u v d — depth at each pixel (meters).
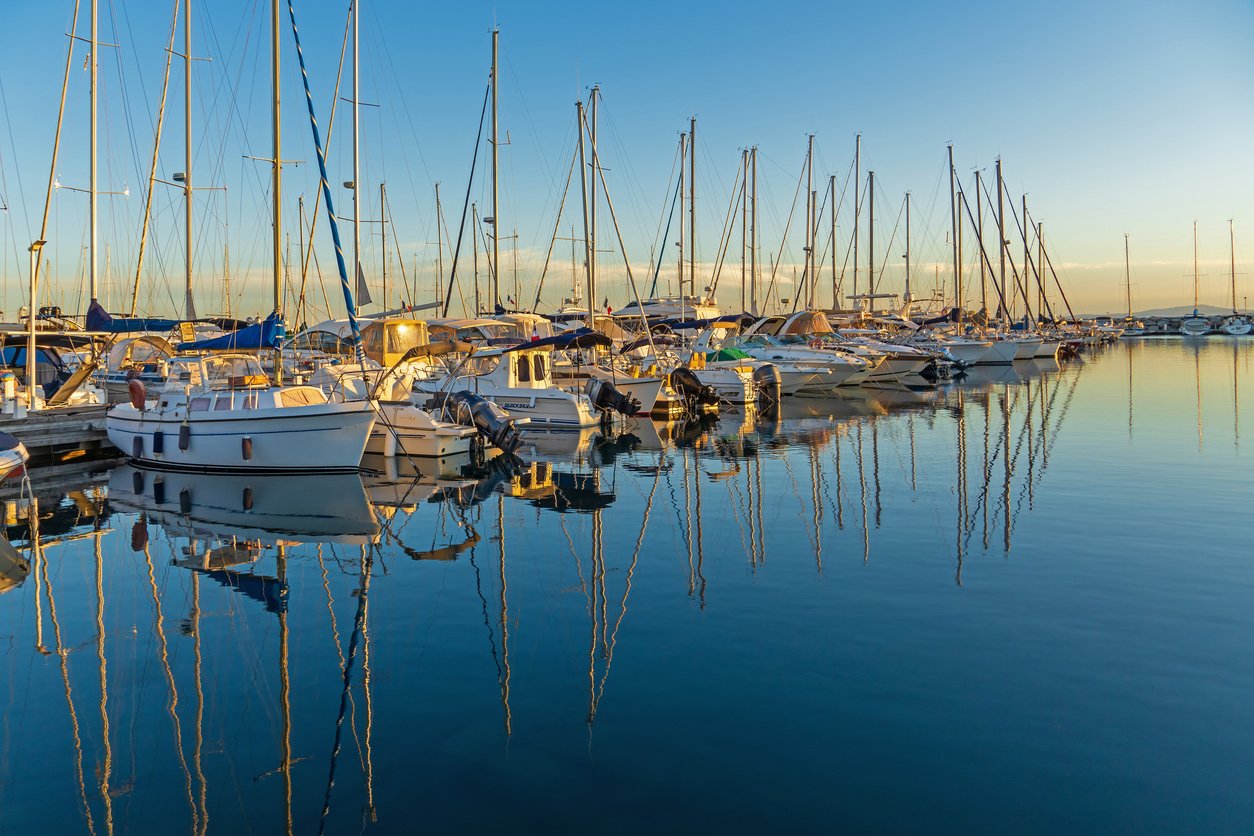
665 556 10.58
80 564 10.59
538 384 26.44
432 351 17.89
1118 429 21.88
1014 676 6.74
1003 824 4.82
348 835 4.82
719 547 10.97
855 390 37.34
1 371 22.81
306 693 6.73
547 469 17.84
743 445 20.97
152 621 8.46
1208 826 4.78
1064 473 15.66
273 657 7.49
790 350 37.00
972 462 17.25
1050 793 5.11
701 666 7.05
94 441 20.00
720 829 4.80
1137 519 11.98
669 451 20.31
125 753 5.82
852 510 13.00
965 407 28.81
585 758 5.59
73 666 7.34
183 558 10.85
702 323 38.34
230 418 17.38
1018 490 14.18
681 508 13.51
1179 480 14.80
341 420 17.00
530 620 8.33
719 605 8.61
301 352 26.92
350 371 20.91
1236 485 14.28
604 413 26.30
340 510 13.79
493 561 10.52
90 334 24.19
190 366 19.25
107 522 13.02
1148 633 7.61
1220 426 22.09
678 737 5.85
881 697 6.40
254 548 11.32
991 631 7.72
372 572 10.12
